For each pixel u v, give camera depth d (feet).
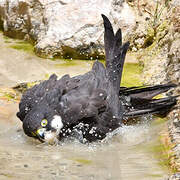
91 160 29.32
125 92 37.60
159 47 44.83
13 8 51.19
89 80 34.91
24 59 46.96
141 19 49.16
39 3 49.29
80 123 32.89
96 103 33.42
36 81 41.78
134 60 46.50
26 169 27.25
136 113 35.60
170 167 27.50
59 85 34.12
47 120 31.55
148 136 33.19
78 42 46.83
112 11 48.08
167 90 37.01
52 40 47.14
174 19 41.29
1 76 43.01
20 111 33.91
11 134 33.76
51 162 28.60
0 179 25.68
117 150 31.40
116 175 26.94
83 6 47.85
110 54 37.73
